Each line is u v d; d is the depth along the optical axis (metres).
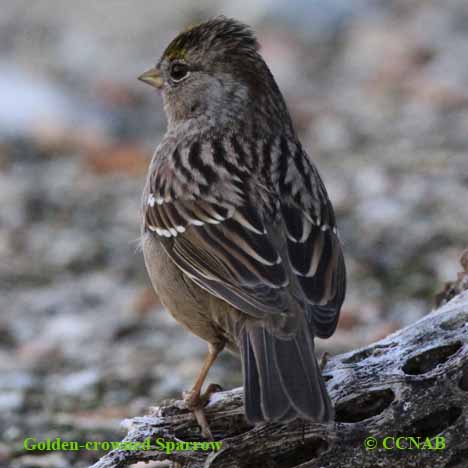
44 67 20.67
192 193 8.27
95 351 12.75
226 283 7.74
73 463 10.19
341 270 7.87
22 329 13.31
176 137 9.09
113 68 20.75
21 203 16.20
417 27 21.38
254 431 7.59
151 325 13.33
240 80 9.09
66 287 14.22
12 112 18.56
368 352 8.07
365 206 15.48
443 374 7.57
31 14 23.52
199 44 9.19
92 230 15.54
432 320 8.07
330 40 21.41
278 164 8.48
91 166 17.33
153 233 8.52
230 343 8.34
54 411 11.30
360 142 17.62
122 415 11.12
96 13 23.41
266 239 7.84
